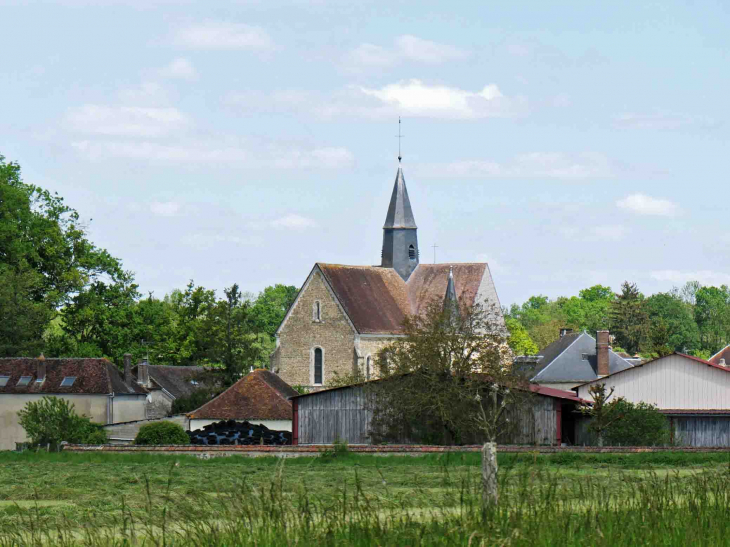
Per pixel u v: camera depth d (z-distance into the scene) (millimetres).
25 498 29984
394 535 14570
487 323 59656
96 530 17047
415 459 42625
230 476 36406
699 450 43719
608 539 14102
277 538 14766
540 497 15250
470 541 13258
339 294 84812
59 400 56250
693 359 58844
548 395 52906
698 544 14188
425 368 53219
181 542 16000
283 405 64188
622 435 52500
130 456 45781
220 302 83812
